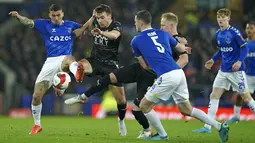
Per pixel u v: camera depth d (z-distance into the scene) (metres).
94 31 33.06
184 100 30.83
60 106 71.06
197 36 86.06
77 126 46.12
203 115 30.81
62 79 33.47
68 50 35.47
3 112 73.00
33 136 33.19
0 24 95.06
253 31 47.03
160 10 93.44
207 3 91.94
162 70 30.22
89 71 35.81
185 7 91.94
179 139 33.44
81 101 34.41
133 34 87.38
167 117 64.50
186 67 79.12
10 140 30.34
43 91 34.66
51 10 34.59
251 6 87.94
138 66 33.94
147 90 33.72
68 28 35.31
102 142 30.19
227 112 64.50
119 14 91.31
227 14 39.41
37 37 89.56
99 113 68.75
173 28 34.34
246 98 40.41
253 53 47.16
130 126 47.34
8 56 85.88
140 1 94.81
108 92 69.12
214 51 84.25
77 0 94.94
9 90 74.62
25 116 69.94
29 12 96.75
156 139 32.56
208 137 35.50
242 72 40.03
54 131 38.38
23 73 80.38
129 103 66.88
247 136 36.38
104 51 36.06
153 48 30.67
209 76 73.62
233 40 39.16
